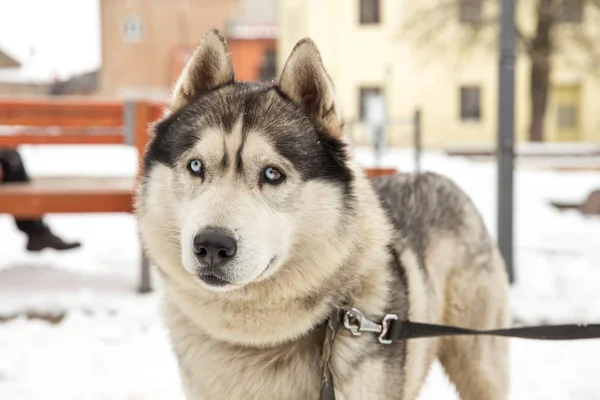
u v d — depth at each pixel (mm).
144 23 10953
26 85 9758
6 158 2096
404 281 890
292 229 830
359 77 8797
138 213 891
